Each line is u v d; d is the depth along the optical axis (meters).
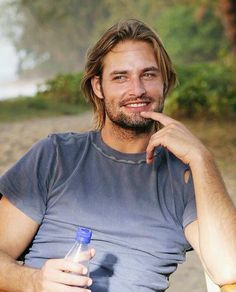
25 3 30.22
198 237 2.06
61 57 61.91
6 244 2.14
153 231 2.10
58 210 2.14
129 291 2.07
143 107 2.17
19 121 14.66
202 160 2.08
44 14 29.88
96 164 2.19
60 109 17.42
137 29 2.19
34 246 2.18
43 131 12.30
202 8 37.88
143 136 2.20
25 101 17.80
